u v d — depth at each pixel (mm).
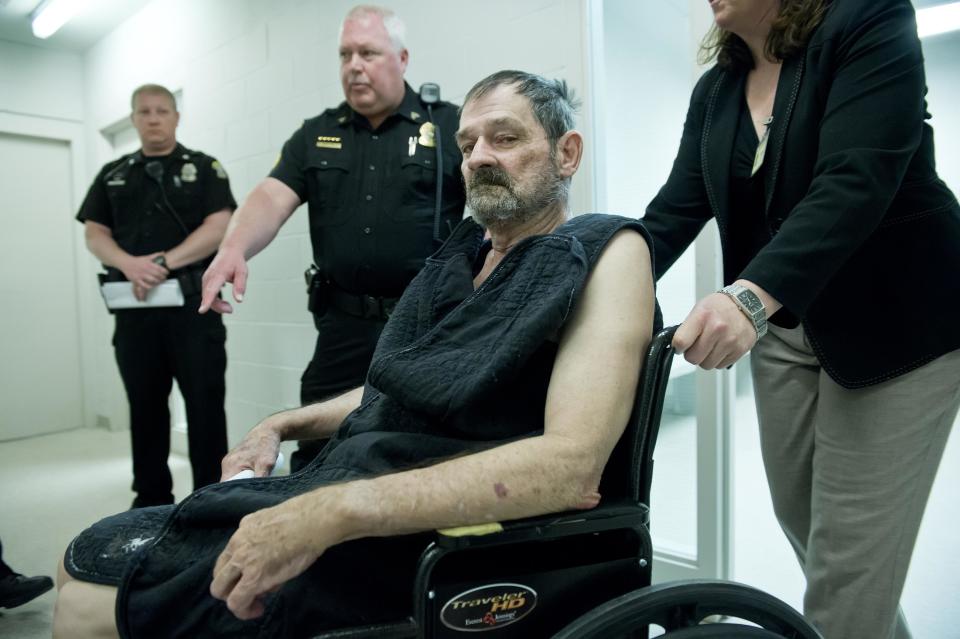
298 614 677
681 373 2158
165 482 2527
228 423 3293
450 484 649
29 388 4367
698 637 688
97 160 4422
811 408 1120
